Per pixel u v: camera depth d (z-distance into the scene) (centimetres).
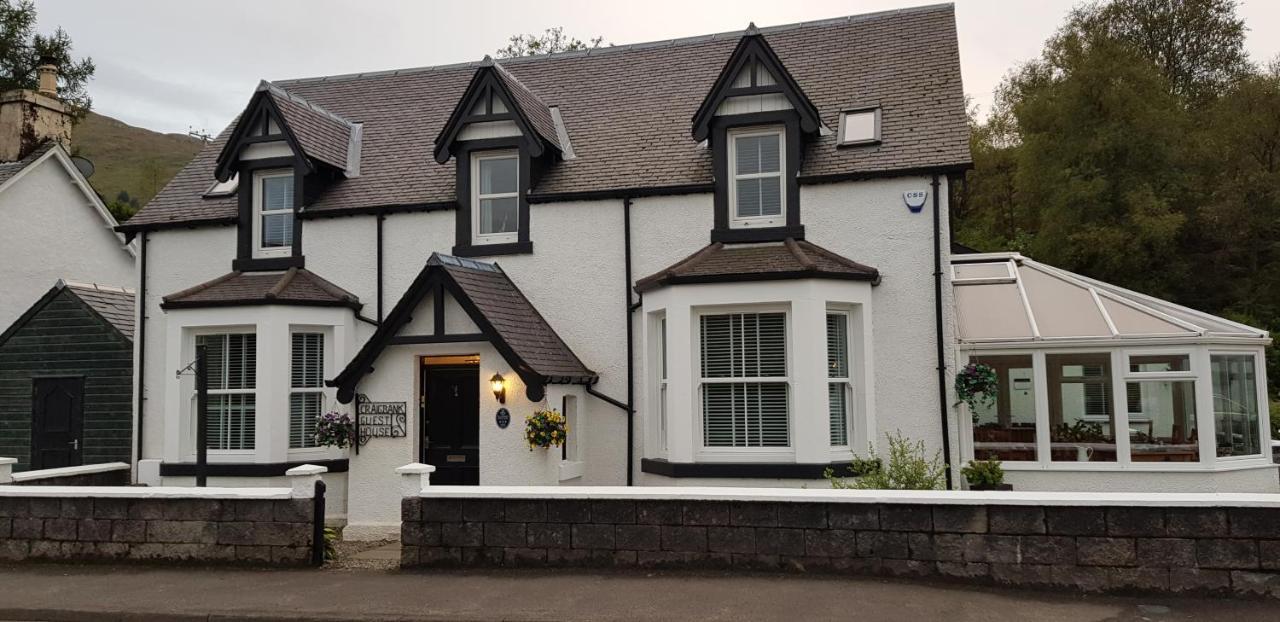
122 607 798
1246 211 2841
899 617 703
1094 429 1318
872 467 1043
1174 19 3456
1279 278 2827
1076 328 1287
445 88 1675
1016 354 1300
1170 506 748
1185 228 2909
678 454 1154
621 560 862
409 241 1384
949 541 795
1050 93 3025
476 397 1238
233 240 1454
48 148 1992
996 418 1398
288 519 938
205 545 951
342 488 1338
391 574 891
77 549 975
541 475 1144
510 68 1689
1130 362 1274
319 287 1369
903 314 1197
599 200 1320
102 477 1389
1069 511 769
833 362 1172
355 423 1204
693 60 1574
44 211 1997
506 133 1354
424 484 922
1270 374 2502
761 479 1127
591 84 1578
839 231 1227
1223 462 1238
